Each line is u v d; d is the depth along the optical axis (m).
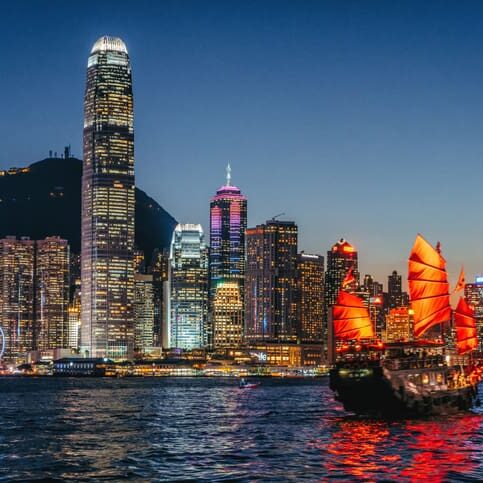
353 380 173.50
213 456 133.88
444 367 186.00
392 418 176.38
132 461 129.25
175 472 118.12
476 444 139.38
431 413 181.25
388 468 118.25
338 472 116.00
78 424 197.38
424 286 193.00
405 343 188.00
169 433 172.62
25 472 119.31
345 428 164.12
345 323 197.00
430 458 126.19
